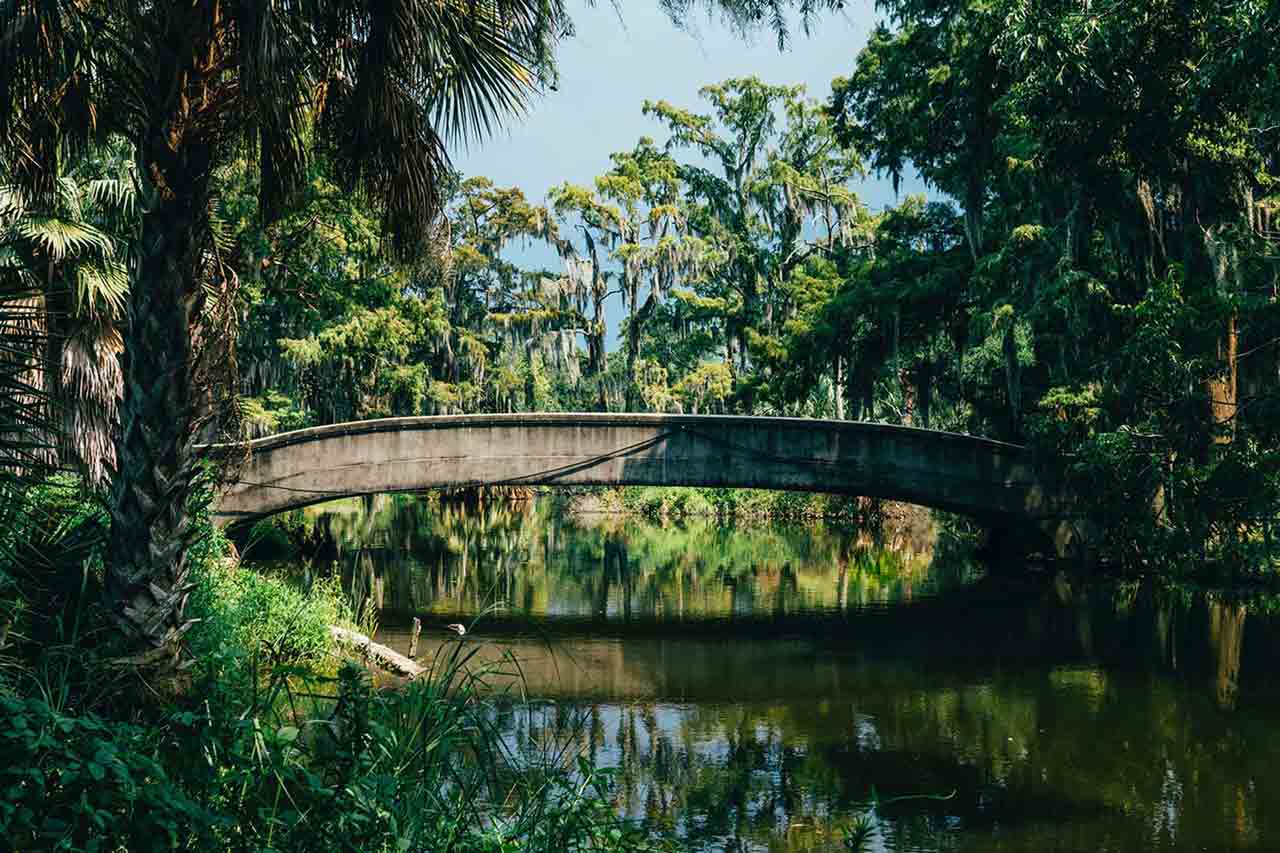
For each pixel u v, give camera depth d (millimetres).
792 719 12352
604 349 54469
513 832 5332
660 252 50969
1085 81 16516
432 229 8727
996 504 24969
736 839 8398
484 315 52281
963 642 17203
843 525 41250
